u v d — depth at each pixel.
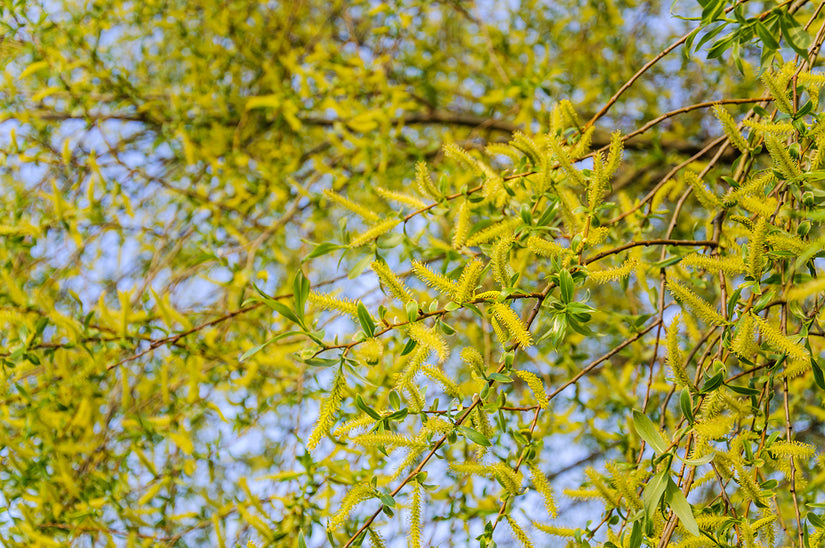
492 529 1.28
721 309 1.29
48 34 1.94
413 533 1.25
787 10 1.27
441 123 2.55
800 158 1.27
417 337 1.22
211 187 2.11
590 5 2.29
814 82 1.27
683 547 1.24
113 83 2.05
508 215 1.39
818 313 1.27
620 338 1.80
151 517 1.68
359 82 2.02
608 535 1.29
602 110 1.36
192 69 2.12
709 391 1.25
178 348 1.52
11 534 1.55
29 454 1.53
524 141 1.33
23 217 1.87
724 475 1.26
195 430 1.88
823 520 1.28
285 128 2.33
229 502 1.60
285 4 2.39
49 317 1.47
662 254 1.39
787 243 1.23
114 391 1.68
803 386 1.55
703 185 1.32
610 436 1.57
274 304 1.24
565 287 1.25
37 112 2.09
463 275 1.23
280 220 1.93
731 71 2.25
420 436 1.26
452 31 2.64
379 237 1.40
